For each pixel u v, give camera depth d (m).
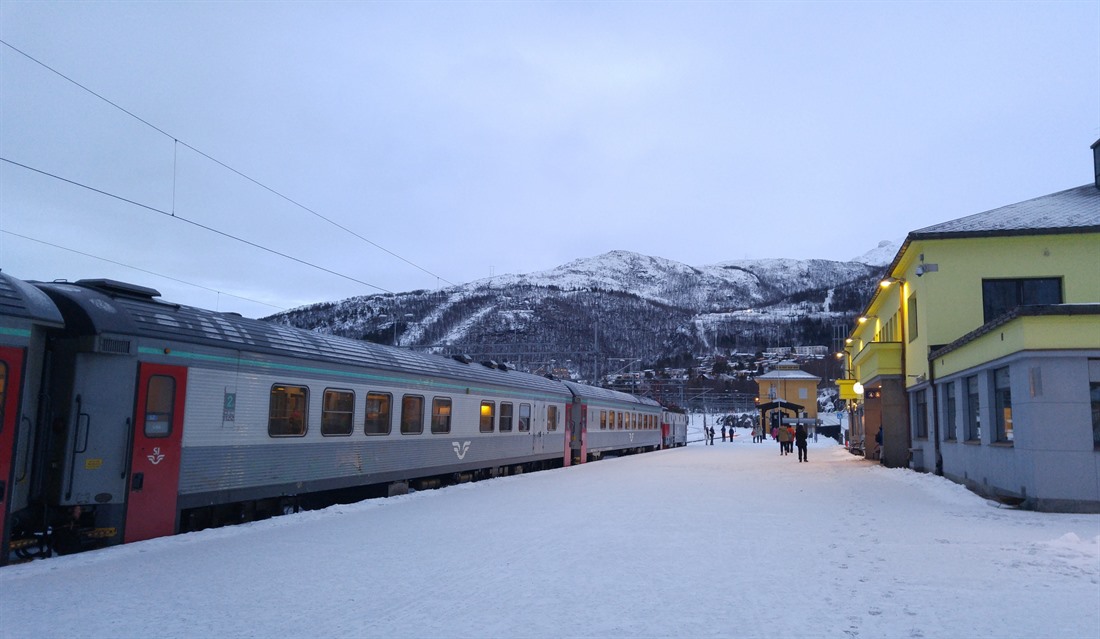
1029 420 13.77
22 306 8.84
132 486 10.08
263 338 12.91
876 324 33.47
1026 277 20.61
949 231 20.94
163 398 10.63
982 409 16.53
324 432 14.25
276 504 13.48
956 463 18.88
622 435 37.47
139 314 10.55
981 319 20.80
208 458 11.38
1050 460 13.53
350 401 15.12
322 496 15.61
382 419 16.25
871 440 30.80
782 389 80.69
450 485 20.02
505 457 22.95
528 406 24.97
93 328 9.66
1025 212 22.56
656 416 45.75
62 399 9.59
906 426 25.41
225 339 11.88
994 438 15.95
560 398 28.41
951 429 19.89
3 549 8.54
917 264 22.02
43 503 9.28
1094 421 13.43
